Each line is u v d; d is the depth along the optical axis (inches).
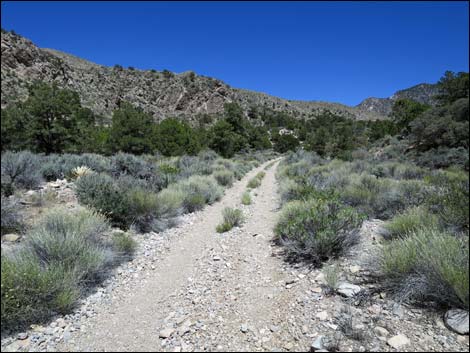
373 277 158.6
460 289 114.2
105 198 282.2
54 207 281.3
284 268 190.4
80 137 1003.9
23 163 382.6
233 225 316.5
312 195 313.7
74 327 132.6
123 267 203.6
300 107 7869.1
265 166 1444.4
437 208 234.2
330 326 119.5
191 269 201.9
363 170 647.1
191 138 1353.3
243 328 124.3
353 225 203.9
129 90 4165.8
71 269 165.8
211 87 4933.6
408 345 103.7
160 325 134.0
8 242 214.5
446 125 931.3
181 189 418.9
